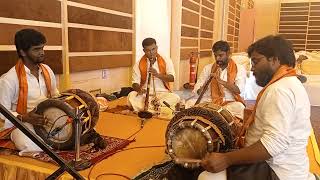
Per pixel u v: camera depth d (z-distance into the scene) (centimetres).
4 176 206
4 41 276
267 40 151
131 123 308
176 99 359
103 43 422
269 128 139
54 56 335
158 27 562
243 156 142
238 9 1139
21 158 212
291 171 146
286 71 147
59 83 353
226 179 145
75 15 362
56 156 151
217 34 949
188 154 177
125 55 484
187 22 677
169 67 373
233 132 179
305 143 148
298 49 1098
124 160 217
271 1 1106
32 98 237
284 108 138
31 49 226
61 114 213
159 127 296
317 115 499
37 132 217
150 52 345
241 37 1120
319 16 1057
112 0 435
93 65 404
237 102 335
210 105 196
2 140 230
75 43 366
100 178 189
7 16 276
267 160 149
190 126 175
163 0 570
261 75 154
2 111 133
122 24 468
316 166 230
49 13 323
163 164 210
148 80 344
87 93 233
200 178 152
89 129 229
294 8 1084
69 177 187
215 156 145
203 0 786
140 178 190
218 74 341
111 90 464
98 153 224
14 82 228
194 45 747
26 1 294
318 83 567
